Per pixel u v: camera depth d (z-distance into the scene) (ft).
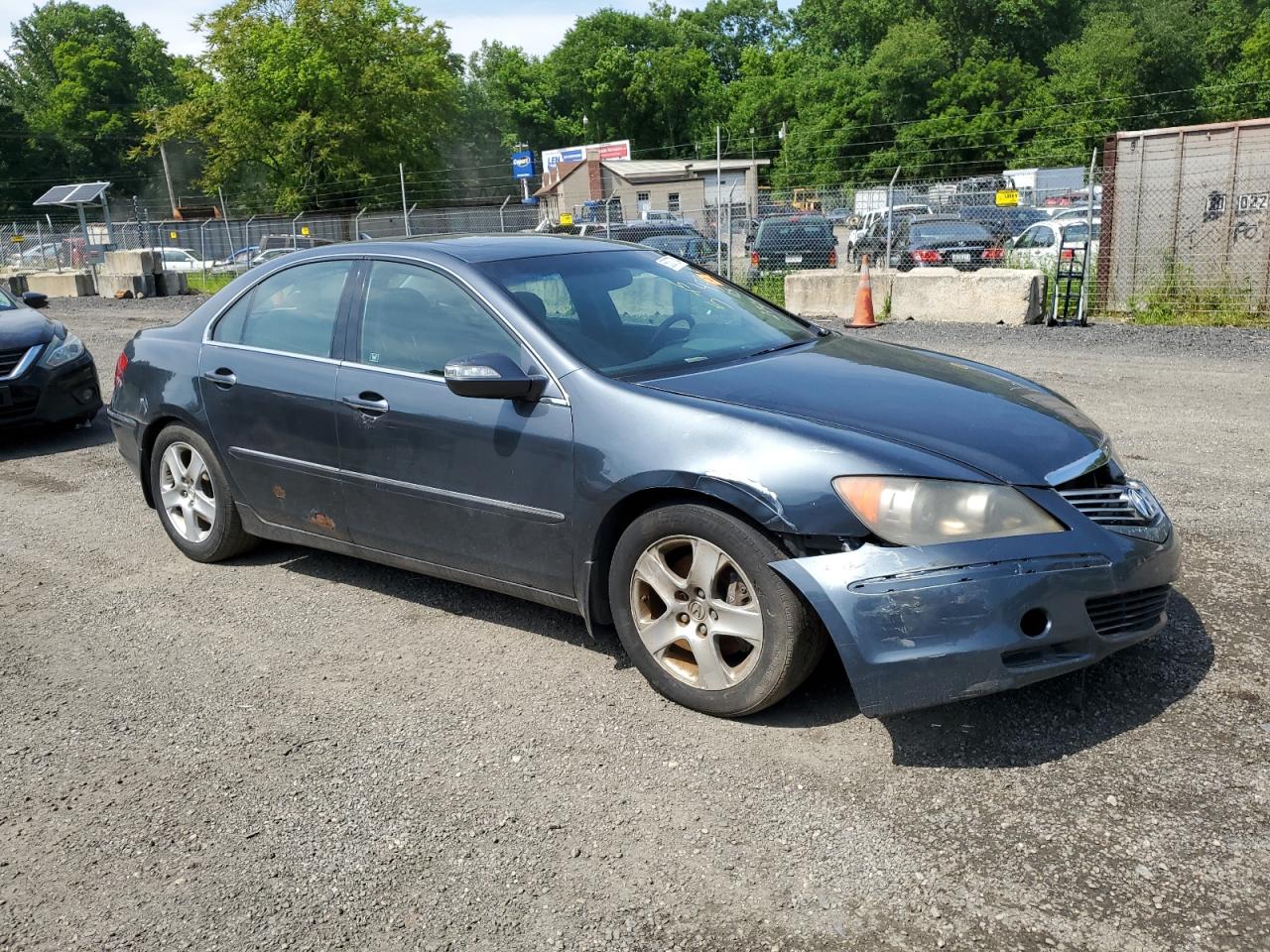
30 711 11.84
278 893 8.49
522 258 13.65
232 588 15.43
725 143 254.68
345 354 13.80
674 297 14.12
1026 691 11.07
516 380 11.57
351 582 15.48
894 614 9.43
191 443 15.93
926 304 46.03
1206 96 184.85
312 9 152.15
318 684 12.21
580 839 9.00
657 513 10.85
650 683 11.48
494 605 14.40
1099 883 8.07
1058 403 12.12
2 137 250.98
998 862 8.38
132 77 274.16
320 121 150.10
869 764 9.90
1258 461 20.12
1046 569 9.43
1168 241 44.52
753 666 10.42
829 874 8.36
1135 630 10.21
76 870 8.94
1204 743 9.96
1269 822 8.71
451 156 258.37
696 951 7.61
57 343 26.08
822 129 196.34
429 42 163.94
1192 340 37.14
